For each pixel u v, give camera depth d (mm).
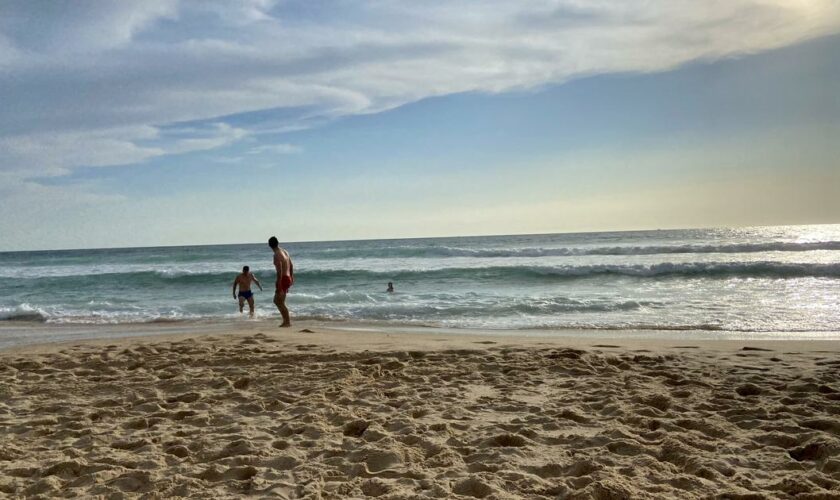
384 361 7719
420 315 14789
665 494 3334
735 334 10852
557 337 10531
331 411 5367
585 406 5410
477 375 6867
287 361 7957
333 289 21906
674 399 5461
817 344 9039
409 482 3619
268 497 3467
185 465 4102
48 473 4016
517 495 3412
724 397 5594
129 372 7555
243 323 13547
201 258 43594
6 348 10195
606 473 3617
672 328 11758
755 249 31141
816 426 4586
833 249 30688
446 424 4824
